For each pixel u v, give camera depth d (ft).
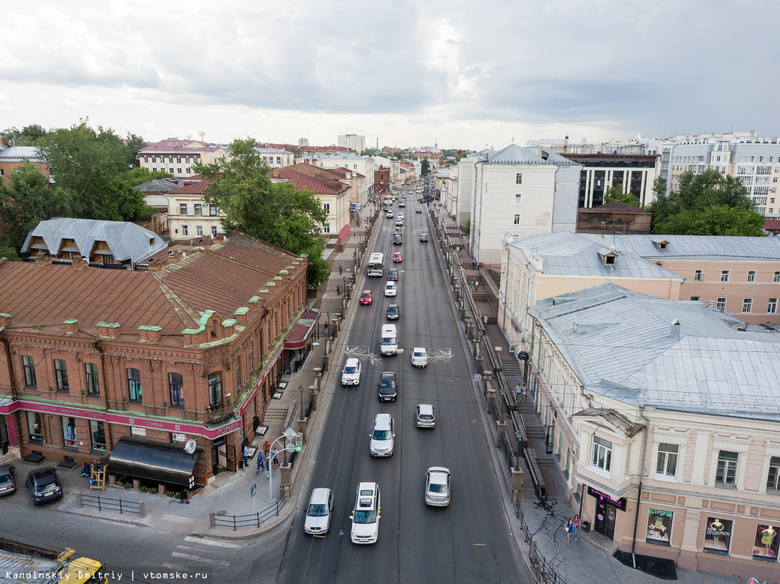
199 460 106.42
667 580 84.89
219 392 107.04
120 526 95.71
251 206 204.54
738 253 191.42
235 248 164.55
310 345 177.47
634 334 106.11
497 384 153.58
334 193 334.85
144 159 561.02
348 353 176.45
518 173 273.75
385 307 227.61
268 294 134.31
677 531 88.48
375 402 143.74
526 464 116.78
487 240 284.61
